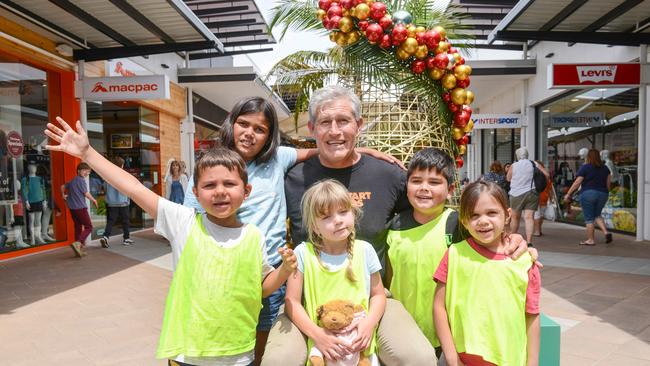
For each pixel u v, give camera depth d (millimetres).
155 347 3598
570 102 10844
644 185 8125
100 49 8312
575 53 9992
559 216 11836
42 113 8188
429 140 2902
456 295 2082
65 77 8375
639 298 4648
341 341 1858
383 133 2930
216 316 1866
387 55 2908
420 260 2234
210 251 1929
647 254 6926
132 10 6719
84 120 8219
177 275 1962
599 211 7938
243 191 1975
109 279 5895
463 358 2068
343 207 2002
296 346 1934
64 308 4621
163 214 2039
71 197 7766
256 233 2004
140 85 7926
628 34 7461
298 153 2551
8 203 7434
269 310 2264
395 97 2990
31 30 7426
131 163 11250
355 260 2066
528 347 2043
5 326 4094
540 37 7625
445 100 2988
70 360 3361
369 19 2848
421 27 2830
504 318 1980
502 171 10070
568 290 5008
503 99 14672
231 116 2312
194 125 13789
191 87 13312
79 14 6828
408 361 1894
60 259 7316
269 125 2314
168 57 12047
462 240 2246
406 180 2375
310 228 2088
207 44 8203
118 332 3928
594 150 7883
